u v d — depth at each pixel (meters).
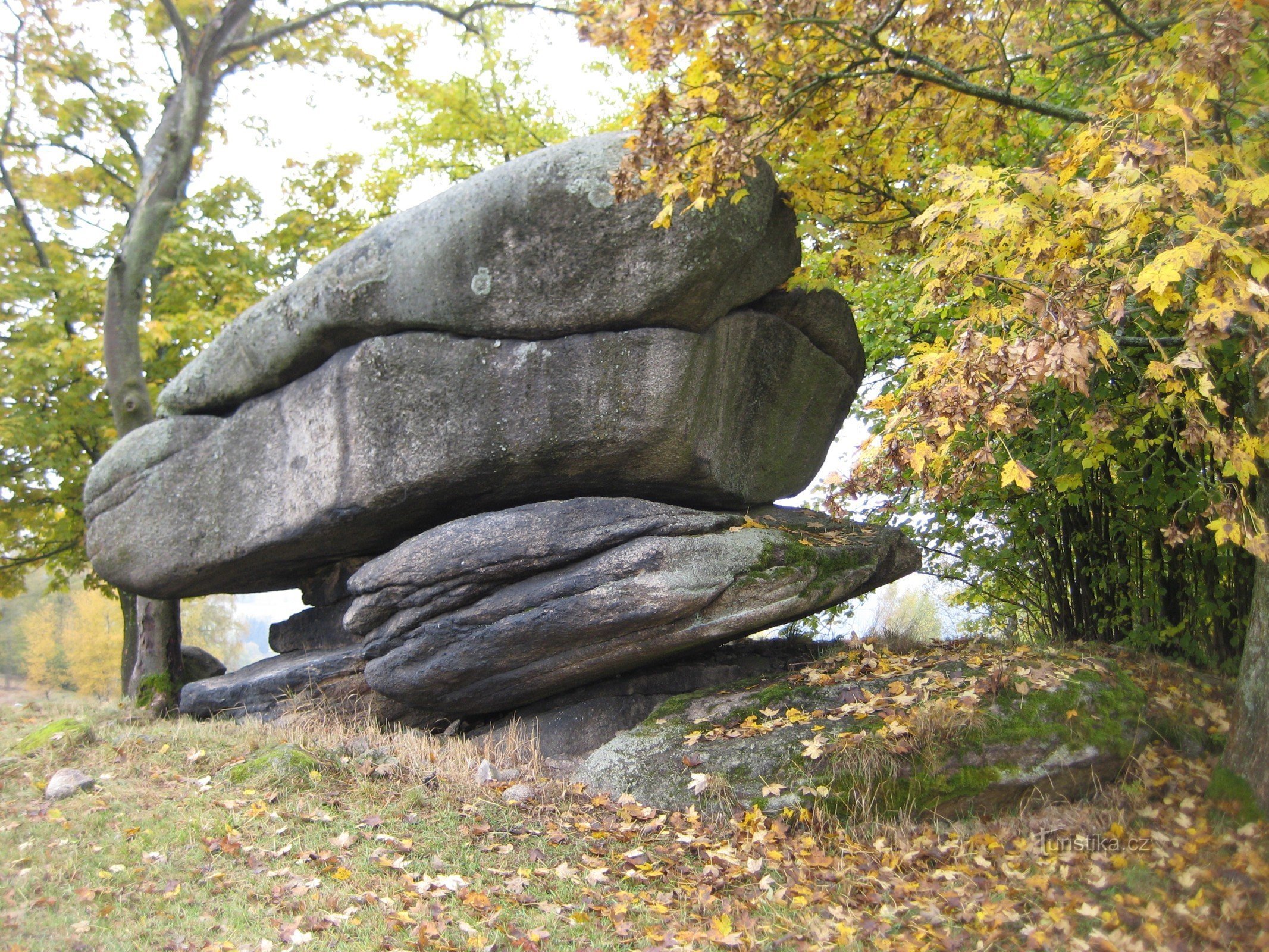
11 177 12.74
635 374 6.21
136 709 8.77
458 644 6.39
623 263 6.07
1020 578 9.16
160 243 12.33
